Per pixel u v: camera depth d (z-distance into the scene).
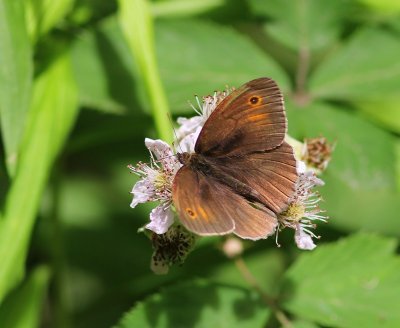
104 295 0.69
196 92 0.66
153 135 0.68
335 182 0.69
